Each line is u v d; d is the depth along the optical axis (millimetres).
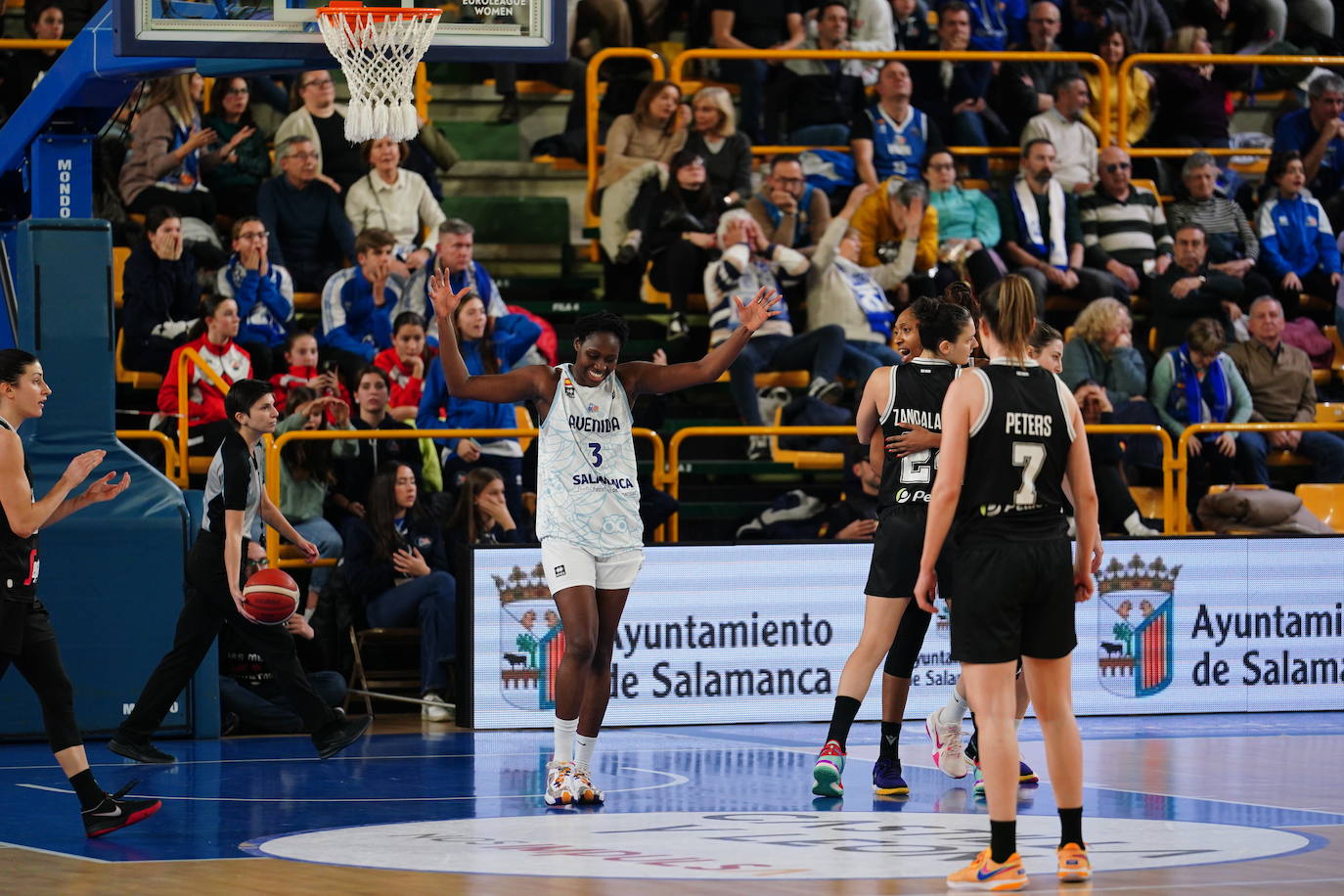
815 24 44094
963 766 22719
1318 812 19844
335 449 32469
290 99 39719
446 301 20328
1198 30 46219
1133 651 31031
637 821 19219
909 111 41625
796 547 30078
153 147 36594
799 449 37438
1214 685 31406
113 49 25109
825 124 42844
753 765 24516
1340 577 31922
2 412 18641
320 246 37562
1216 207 42781
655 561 29469
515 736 28406
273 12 25188
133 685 27125
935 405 21391
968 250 40188
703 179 38938
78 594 26859
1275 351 39875
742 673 29812
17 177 30547
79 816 19969
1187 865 15961
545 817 19609
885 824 18891
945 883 14953
